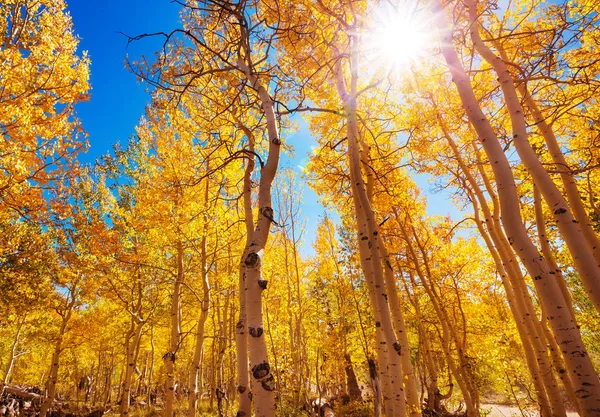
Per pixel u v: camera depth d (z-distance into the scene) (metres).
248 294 2.87
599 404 2.29
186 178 7.70
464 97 3.58
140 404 19.12
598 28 4.21
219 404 9.62
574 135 6.63
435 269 11.30
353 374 15.01
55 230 10.23
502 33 5.61
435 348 15.39
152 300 13.05
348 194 7.36
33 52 7.20
